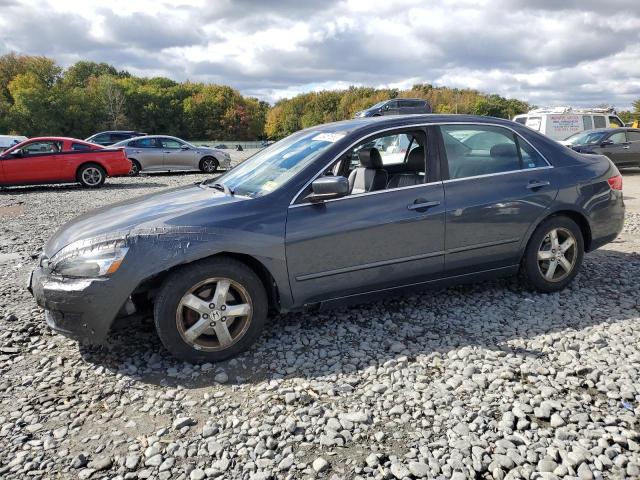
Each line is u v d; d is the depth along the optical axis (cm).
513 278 480
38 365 337
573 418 261
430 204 378
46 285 321
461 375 308
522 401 278
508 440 245
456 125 407
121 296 311
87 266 313
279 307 352
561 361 322
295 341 361
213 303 327
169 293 318
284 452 242
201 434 258
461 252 396
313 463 233
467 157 405
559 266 441
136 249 312
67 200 1188
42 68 8438
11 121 7200
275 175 374
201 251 317
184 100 9881
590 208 441
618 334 360
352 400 286
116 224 333
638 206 930
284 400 287
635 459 230
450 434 252
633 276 484
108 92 8000
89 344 364
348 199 360
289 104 11300
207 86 10425
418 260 381
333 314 406
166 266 311
